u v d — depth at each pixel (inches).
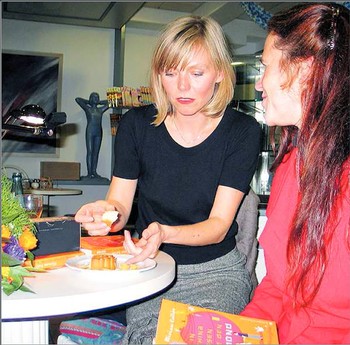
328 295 39.1
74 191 193.9
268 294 47.0
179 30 58.2
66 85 246.4
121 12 218.5
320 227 38.3
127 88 228.5
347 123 38.3
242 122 62.8
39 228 49.0
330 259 38.5
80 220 52.3
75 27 246.4
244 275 62.6
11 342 45.8
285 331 42.2
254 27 275.3
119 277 45.0
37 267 47.9
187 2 241.8
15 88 237.6
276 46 40.9
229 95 61.6
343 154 38.4
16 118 93.6
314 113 39.0
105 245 54.8
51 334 72.2
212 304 56.9
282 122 42.3
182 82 57.9
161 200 63.1
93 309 39.5
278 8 241.0
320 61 38.5
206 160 61.6
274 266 44.3
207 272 61.4
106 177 251.8
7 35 235.8
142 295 42.8
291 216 42.7
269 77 41.3
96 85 251.1
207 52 57.8
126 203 64.9
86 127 237.0
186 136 62.3
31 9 217.2
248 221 68.2
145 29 263.7
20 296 38.3
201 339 35.9
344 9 39.6
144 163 63.7
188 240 55.6
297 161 41.3
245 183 61.5
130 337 57.2
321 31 38.7
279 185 45.8
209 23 59.2
